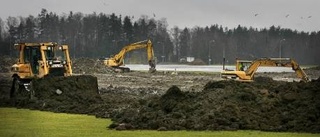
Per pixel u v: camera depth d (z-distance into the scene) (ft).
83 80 98.02
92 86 98.63
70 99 91.97
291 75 206.90
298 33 538.88
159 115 69.36
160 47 519.19
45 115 80.84
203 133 62.03
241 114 67.26
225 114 66.69
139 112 72.90
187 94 75.36
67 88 95.45
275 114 67.67
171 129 65.10
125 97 106.01
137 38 501.15
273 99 70.59
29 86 100.58
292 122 64.54
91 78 99.35
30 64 102.17
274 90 76.38
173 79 177.88
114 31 481.46
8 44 383.65
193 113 69.00
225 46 519.19
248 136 59.62
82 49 469.98
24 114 82.17
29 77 101.91
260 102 69.87
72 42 472.03
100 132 63.26
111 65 225.97
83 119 76.13
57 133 62.54
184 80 172.35
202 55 520.42
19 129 65.92
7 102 95.25
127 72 222.69
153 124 66.13
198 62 466.29
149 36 522.06
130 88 134.72
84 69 219.00
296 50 519.19
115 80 172.55
